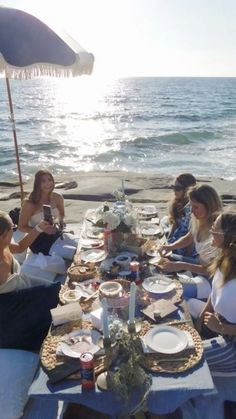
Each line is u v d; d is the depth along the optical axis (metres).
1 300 2.80
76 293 2.95
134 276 3.19
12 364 2.60
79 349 2.33
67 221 6.94
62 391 2.07
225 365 2.64
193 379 2.12
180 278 3.51
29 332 2.79
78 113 40.53
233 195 8.98
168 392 2.05
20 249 3.85
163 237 4.25
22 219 4.55
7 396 2.45
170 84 157.75
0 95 70.00
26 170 14.45
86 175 11.53
